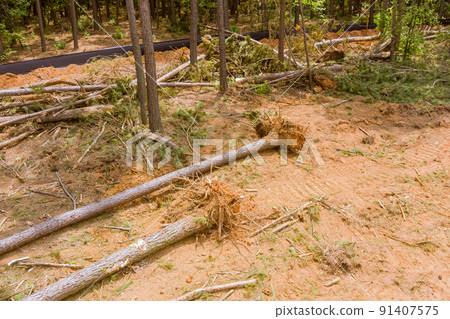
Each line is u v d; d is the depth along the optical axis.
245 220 5.21
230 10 30.47
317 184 6.05
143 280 4.27
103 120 7.96
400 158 6.80
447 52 13.72
